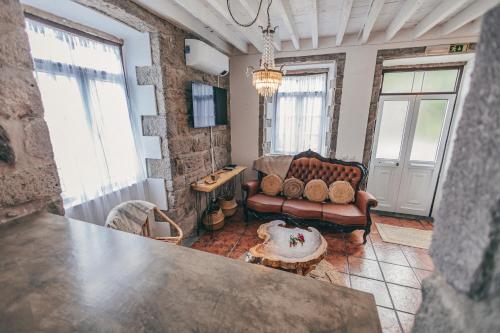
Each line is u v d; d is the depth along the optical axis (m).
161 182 2.46
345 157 3.28
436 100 3.11
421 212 3.42
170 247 0.69
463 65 2.91
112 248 0.69
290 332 0.43
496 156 0.18
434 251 0.27
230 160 3.85
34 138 1.02
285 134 3.91
